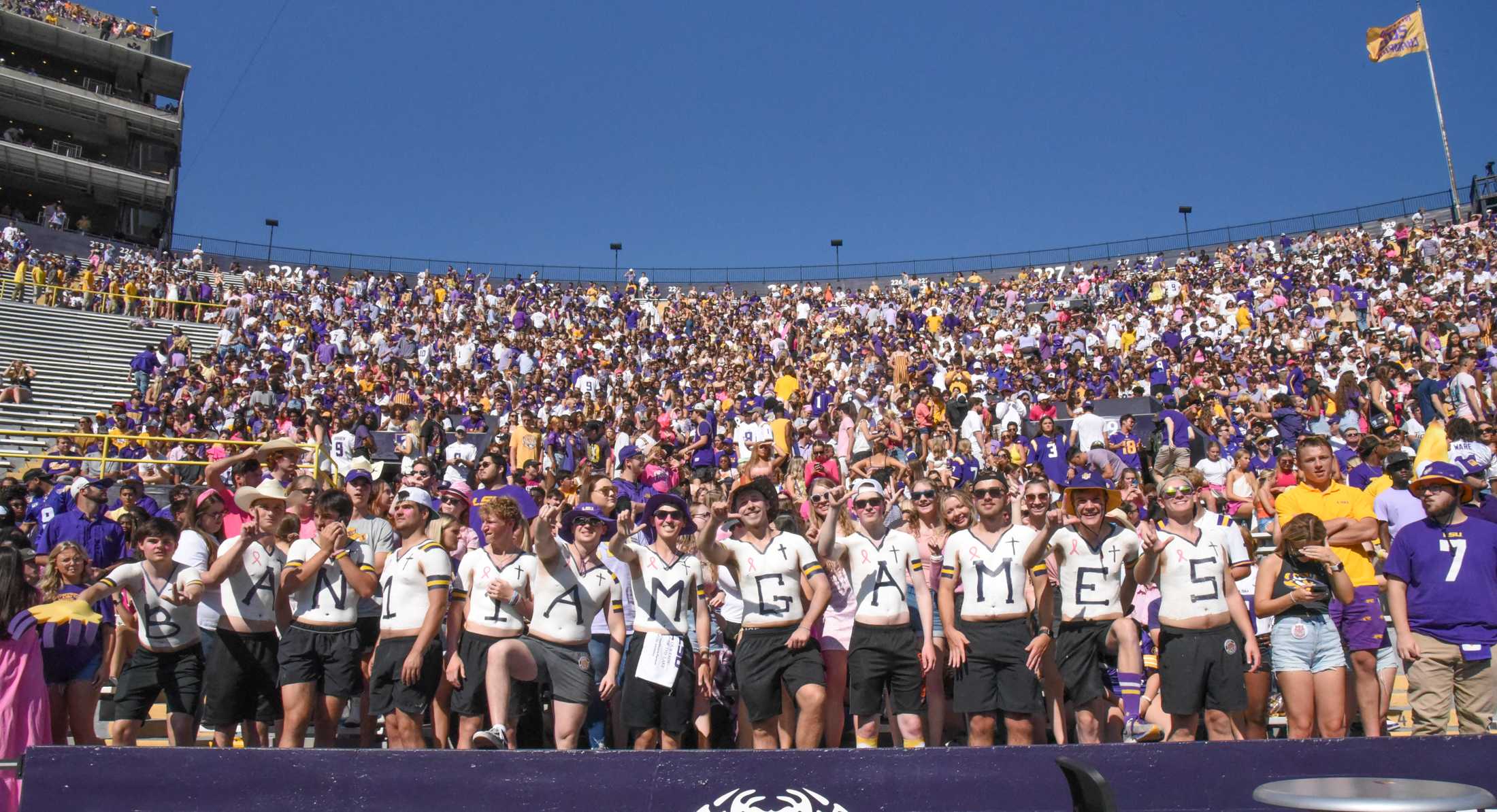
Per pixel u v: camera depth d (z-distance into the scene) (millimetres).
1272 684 8266
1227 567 6469
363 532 7902
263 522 6703
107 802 4922
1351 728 7680
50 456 13156
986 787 5031
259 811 4926
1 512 9836
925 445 15211
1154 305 33406
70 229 45344
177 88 50312
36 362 22266
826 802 5020
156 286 29828
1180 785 5020
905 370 23703
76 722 6688
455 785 4973
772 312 37500
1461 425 10180
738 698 7723
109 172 45250
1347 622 6852
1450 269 27766
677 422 18125
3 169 43750
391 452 16656
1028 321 29500
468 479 14211
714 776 5016
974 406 17266
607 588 6562
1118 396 20281
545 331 33844
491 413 20609
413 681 6246
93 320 25984
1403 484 7699
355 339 28828
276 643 6793
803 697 6211
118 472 13383
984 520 6641
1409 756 5035
